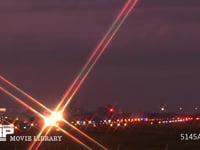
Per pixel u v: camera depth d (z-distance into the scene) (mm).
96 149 83750
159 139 107750
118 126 174375
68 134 123812
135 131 144875
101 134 126750
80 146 89375
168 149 83500
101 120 185500
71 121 174000
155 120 196375
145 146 89875
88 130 144875
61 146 90188
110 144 93812
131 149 84188
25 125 147625
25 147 91000
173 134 125188
